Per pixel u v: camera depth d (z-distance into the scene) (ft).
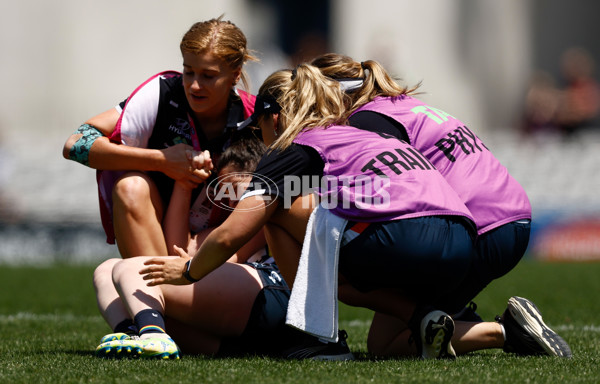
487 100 213.25
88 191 135.44
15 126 201.77
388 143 38.93
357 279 38.09
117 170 45.70
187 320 40.60
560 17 219.00
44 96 205.26
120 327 40.96
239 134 45.93
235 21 211.00
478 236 40.16
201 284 40.04
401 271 37.40
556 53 219.61
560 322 59.57
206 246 38.24
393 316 40.01
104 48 207.10
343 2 209.67
